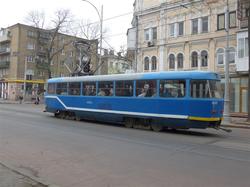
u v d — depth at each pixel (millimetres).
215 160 8406
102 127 16125
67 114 20719
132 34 36781
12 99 62250
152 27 34344
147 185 6086
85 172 7062
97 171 7152
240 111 27203
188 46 31047
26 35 63094
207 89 13766
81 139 11734
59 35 63000
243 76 27016
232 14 27844
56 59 64500
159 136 13117
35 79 63938
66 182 6305
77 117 19812
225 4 28203
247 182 6324
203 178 6590
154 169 7344
